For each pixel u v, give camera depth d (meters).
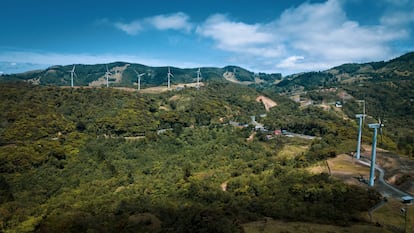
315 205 58.28
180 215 59.25
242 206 63.66
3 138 101.00
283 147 126.00
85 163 104.75
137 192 88.56
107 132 128.25
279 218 55.22
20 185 87.50
